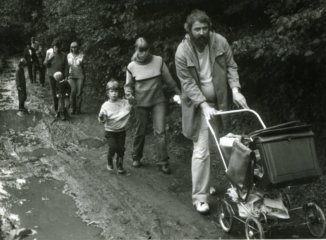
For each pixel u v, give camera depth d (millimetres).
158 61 7207
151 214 5738
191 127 5688
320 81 6426
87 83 14875
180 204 6016
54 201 6281
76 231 5363
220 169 6961
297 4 5941
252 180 4543
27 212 5930
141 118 7301
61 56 12227
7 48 38031
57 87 11812
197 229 5285
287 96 6699
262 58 6547
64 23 16703
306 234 4863
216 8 7973
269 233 4734
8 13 36281
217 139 5578
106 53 11219
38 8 32688
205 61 5516
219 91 5570
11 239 5188
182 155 7914
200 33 5273
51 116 12102
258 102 7469
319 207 4629
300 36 5402
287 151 4344
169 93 9266
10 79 20734
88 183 6938
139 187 6688
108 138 7230
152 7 9148
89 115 11930
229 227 5086
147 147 8578
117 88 7184
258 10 7129
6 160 8164
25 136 9914
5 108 13383
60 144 9195
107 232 5309
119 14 10812
